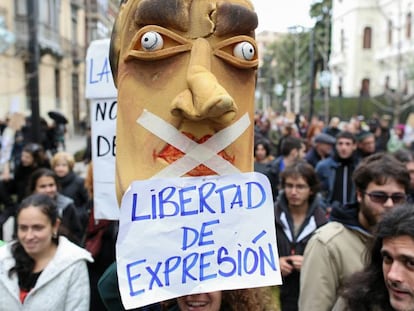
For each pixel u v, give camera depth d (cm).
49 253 227
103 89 263
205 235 147
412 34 2577
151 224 144
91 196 362
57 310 217
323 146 595
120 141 149
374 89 3042
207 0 144
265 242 152
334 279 208
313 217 296
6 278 219
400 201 205
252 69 152
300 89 3009
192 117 132
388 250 156
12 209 429
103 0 1052
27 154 458
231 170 148
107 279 177
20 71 1856
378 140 1099
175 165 144
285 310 271
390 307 164
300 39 2720
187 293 145
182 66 142
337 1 3409
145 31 142
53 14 2164
